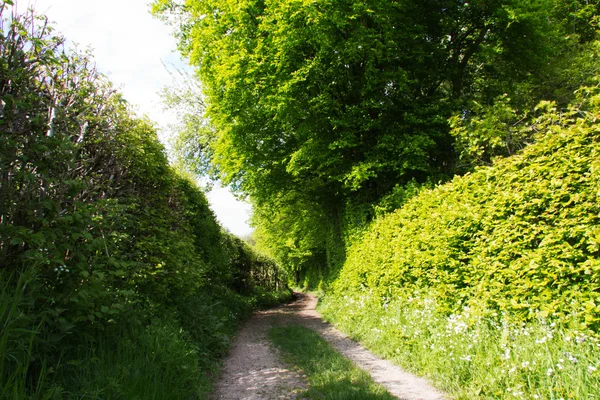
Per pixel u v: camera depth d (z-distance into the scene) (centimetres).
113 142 523
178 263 655
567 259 402
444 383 442
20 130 299
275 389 469
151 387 339
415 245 734
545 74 1145
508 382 370
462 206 587
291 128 1312
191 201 1064
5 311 240
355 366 546
